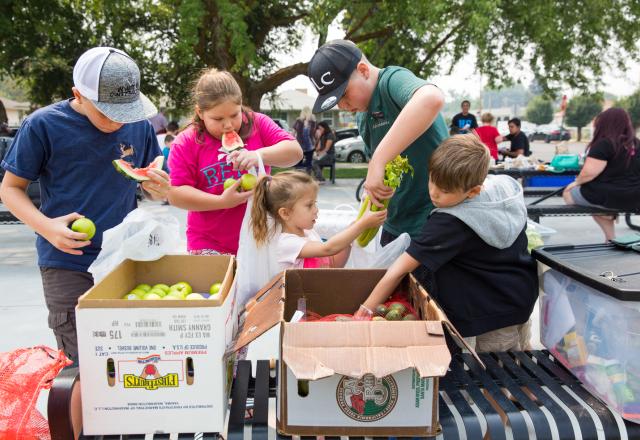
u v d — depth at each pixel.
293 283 2.21
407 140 2.14
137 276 2.15
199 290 2.18
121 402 1.63
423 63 15.23
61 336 2.30
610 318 1.81
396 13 13.09
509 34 15.30
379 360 1.48
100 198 2.27
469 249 2.11
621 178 5.79
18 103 50.84
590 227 7.78
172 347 1.60
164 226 2.04
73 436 1.66
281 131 2.80
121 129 2.29
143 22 16.41
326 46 2.45
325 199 10.80
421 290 1.94
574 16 14.57
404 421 1.66
